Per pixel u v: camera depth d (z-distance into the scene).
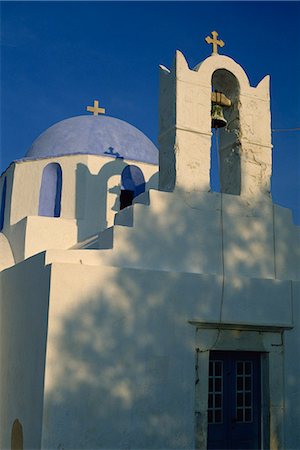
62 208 13.67
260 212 9.91
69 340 7.66
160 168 9.93
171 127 9.59
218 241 9.37
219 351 8.96
